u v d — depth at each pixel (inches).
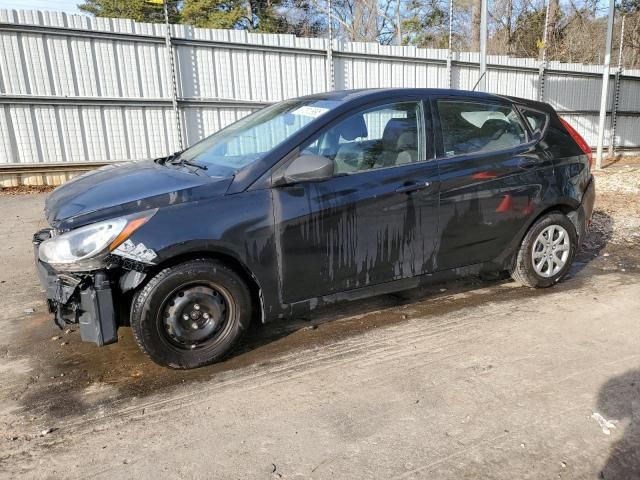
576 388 123.3
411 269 155.4
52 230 128.0
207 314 132.0
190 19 1175.6
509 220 170.6
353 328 158.6
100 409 118.0
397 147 151.9
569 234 187.0
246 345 148.2
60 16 389.4
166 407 118.4
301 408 117.0
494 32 1125.7
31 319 167.6
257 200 131.1
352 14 1086.4
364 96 150.7
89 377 131.8
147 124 435.8
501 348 143.8
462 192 159.2
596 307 171.9
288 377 130.5
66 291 122.1
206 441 106.1
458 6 1015.0
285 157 136.0
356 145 146.2
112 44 411.8
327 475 96.0
